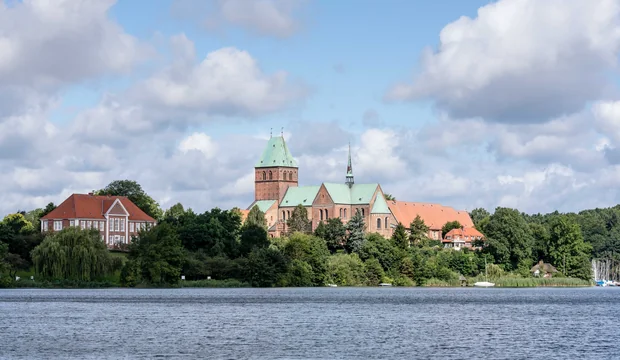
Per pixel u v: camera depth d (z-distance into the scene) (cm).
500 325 12588
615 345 10331
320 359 9231
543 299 19638
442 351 9806
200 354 9531
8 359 9169
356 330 11788
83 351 9725
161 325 12288
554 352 9738
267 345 10231
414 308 15738
